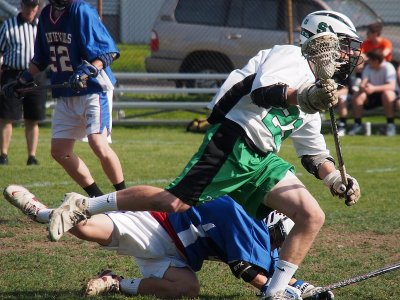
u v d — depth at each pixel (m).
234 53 43.06
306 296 12.55
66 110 18.95
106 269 13.75
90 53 18.55
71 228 12.35
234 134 11.66
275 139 11.92
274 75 11.37
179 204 11.73
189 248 12.98
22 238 17.31
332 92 10.85
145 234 12.90
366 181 26.22
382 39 40.34
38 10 32.09
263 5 42.66
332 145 36.25
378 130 42.03
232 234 12.82
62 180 25.17
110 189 23.73
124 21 57.34
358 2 45.66
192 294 12.93
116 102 41.56
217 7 43.31
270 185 11.91
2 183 24.41
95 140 18.80
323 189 24.55
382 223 19.41
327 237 17.97
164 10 43.94
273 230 13.16
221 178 11.69
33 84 19.64
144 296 12.85
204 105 41.41
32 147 28.56
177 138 37.84
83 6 18.77
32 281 13.88
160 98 44.19
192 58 43.75
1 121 28.47
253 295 13.41
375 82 40.19
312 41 11.21
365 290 13.74
